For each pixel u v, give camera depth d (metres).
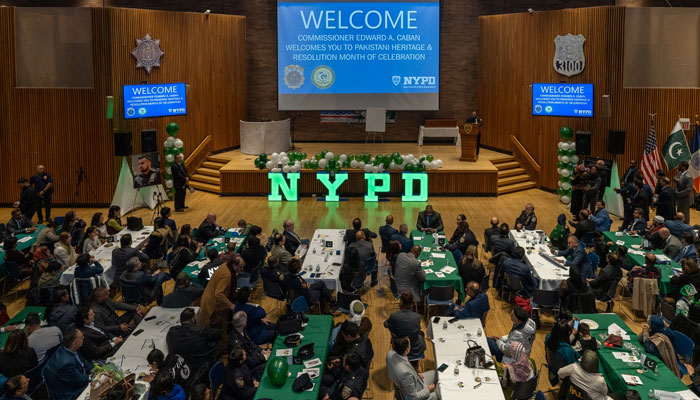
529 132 21.06
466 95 24.58
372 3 23.06
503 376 8.20
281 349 8.30
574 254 11.77
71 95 18.16
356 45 23.33
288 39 23.33
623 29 18.06
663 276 11.02
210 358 8.52
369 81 23.58
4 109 18.17
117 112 18.33
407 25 23.20
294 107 23.83
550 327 10.92
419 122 24.94
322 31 23.25
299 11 23.12
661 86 18.33
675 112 18.17
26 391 7.55
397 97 23.67
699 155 18.09
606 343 8.55
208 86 21.78
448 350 8.36
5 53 17.91
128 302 10.59
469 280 10.94
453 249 12.70
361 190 19.98
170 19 19.83
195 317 9.15
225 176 20.02
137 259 10.66
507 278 11.33
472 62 24.34
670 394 7.28
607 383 8.13
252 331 9.26
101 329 9.09
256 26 24.11
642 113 18.31
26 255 11.82
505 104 22.11
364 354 8.00
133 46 18.66
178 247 11.93
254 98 24.61
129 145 17.92
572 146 19.08
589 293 9.81
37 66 18.09
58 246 11.80
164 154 19.89
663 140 18.36
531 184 20.97
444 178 19.86
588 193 17.19
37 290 10.59
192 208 18.70
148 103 19.25
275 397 7.31
